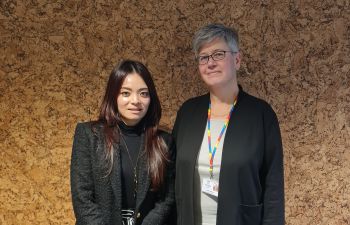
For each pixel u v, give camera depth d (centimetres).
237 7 197
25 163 206
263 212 152
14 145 206
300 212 202
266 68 198
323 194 201
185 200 153
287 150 200
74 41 201
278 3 196
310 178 201
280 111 200
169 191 161
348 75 198
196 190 154
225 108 161
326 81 198
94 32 200
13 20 201
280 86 199
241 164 146
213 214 152
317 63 197
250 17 197
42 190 206
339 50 197
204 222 153
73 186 150
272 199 149
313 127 200
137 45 200
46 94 204
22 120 205
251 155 147
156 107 161
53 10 200
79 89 202
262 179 156
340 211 202
